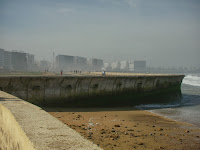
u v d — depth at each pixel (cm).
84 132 872
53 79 1551
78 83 1700
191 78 8525
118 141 771
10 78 1370
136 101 2180
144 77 2272
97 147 237
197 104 2144
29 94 1461
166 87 2695
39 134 280
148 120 1305
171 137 897
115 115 1403
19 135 318
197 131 1048
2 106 519
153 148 729
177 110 1758
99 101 1845
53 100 1567
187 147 770
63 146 237
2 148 489
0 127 526
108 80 1902
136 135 884
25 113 420
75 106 1680
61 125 334
